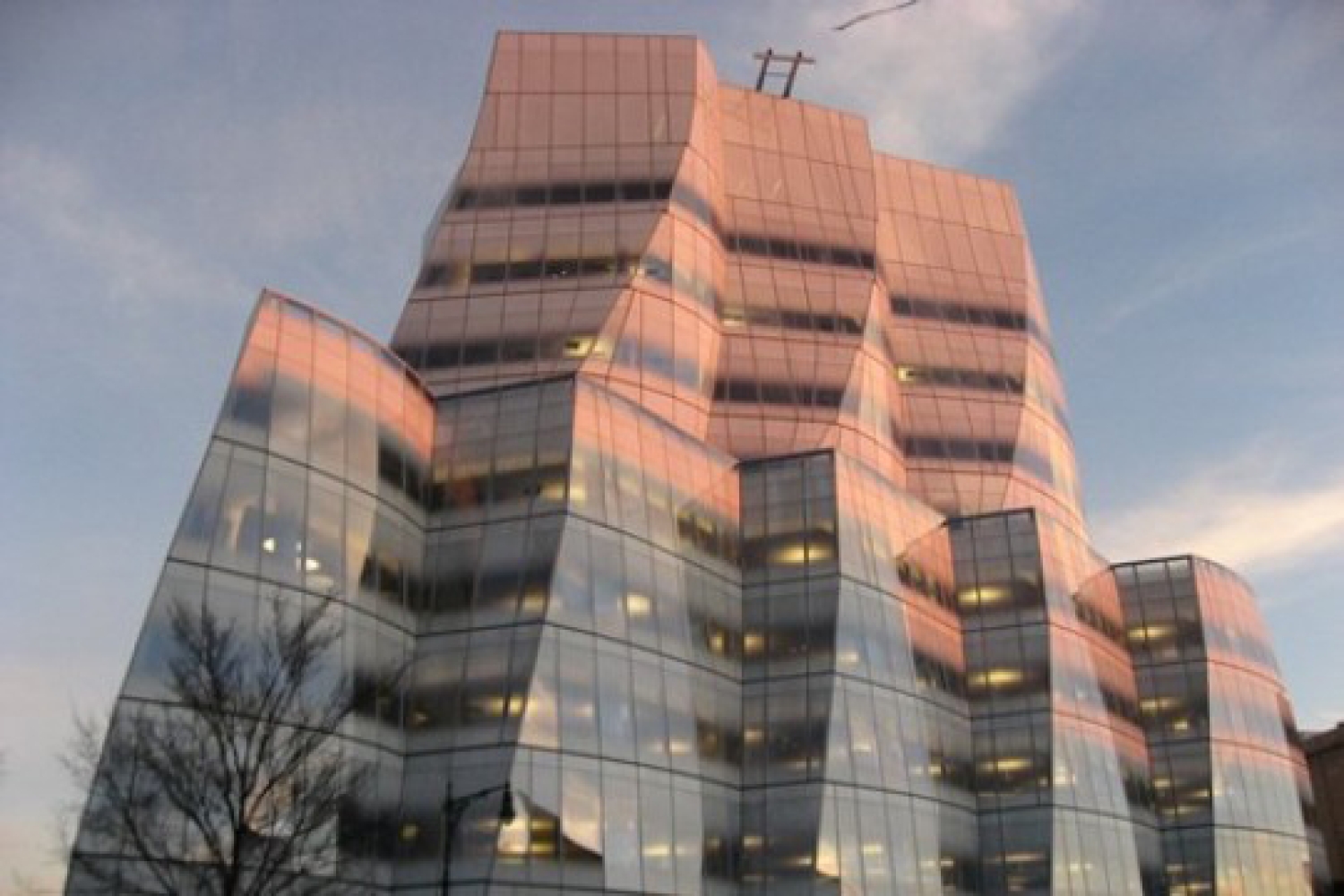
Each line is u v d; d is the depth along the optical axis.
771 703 62.31
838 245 88.50
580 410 59.09
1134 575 89.75
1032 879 67.94
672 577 60.91
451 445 59.97
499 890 48.56
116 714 42.69
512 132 82.06
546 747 51.62
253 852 40.25
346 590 51.50
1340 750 120.44
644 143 82.69
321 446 52.97
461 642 54.38
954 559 77.38
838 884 57.66
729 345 80.31
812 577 65.00
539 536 56.00
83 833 40.66
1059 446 94.25
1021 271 100.50
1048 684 72.56
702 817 57.28
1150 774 82.94
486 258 76.38
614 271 76.12
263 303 53.44
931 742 67.56
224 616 46.84
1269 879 80.69
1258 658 89.62
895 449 83.88
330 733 41.62
